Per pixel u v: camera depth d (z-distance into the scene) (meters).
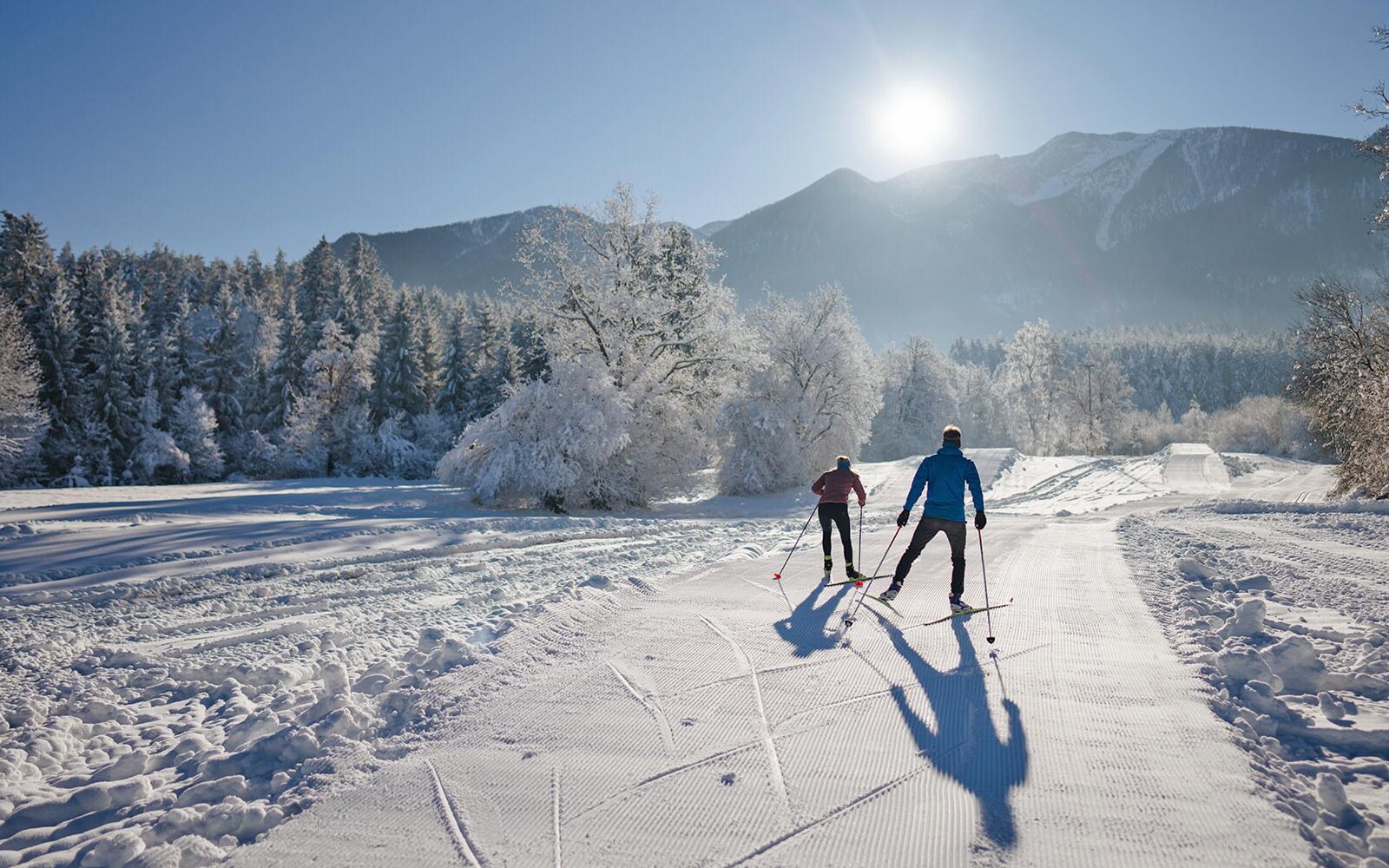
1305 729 4.03
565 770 3.74
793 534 14.44
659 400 27.62
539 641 5.88
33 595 8.95
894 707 4.41
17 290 44.50
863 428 38.22
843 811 3.26
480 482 23.09
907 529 15.45
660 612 6.78
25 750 4.32
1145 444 79.31
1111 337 199.62
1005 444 73.12
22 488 39.56
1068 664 5.14
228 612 8.49
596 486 25.33
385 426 52.53
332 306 65.75
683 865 2.88
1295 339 26.67
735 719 4.31
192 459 48.34
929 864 2.84
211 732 4.71
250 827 3.34
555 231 29.02
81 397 43.56
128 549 11.77
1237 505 18.39
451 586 9.81
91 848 3.14
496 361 56.62
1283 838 2.96
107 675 6.05
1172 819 3.11
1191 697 4.46
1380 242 22.92
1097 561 9.77
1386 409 19.28
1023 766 3.61
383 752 4.04
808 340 36.19
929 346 62.31
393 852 3.05
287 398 53.69
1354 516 15.36
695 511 26.80
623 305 27.88
